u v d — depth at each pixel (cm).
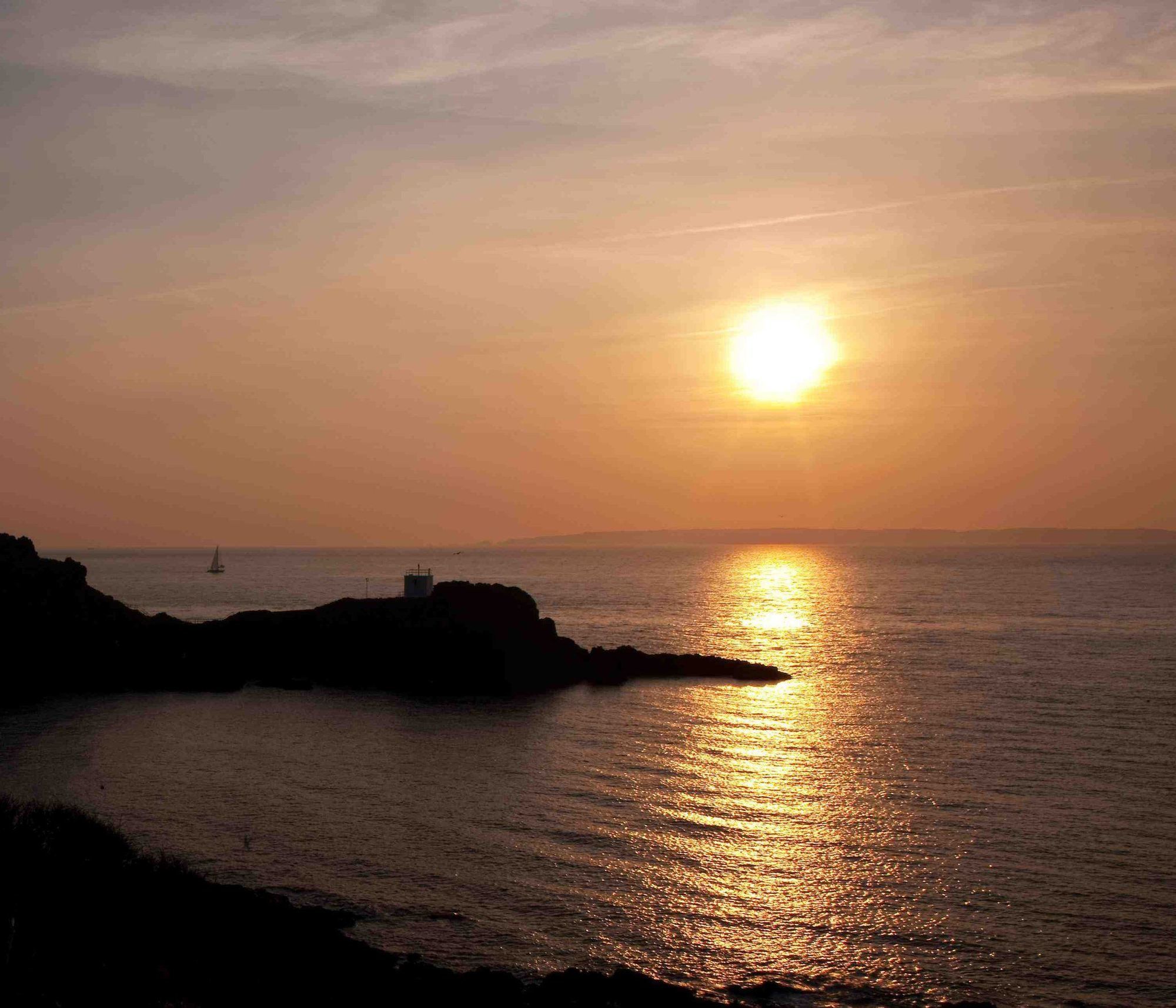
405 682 8600
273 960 2672
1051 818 4247
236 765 5391
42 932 2345
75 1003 2066
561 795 4716
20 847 2853
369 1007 2502
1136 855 3769
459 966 2928
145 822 4241
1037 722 6438
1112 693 7600
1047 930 3127
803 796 4656
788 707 7306
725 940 3106
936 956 2973
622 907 3347
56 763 5384
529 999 2644
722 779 5012
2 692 7975
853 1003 2720
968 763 5297
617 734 6316
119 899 2742
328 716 7062
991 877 3566
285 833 4100
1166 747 5641
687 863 3747
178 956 2531
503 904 3369
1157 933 3095
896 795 4666
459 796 4703
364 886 3509
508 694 8138
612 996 2661
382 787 4897
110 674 8506
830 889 3491
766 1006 2708
